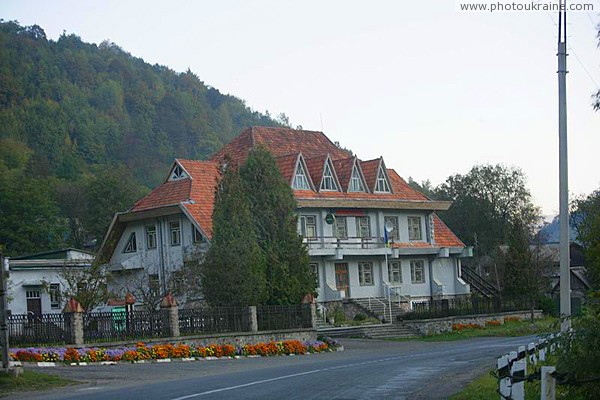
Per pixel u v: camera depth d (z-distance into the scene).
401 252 63.53
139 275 56.59
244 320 39.66
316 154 65.94
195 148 169.25
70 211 101.38
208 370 27.80
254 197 44.09
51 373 24.97
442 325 55.19
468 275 72.38
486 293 70.44
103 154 148.62
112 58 189.12
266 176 44.53
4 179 90.12
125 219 56.78
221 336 37.50
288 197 44.94
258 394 18.08
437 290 66.75
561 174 21.77
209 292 41.03
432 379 21.91
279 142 64.75
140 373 26.36
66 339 31.44
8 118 137.62
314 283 44.94
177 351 32.94
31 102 146.00
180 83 198.62
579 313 13.50
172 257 54.88
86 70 171.62
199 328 37.38
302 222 57.78
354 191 61.72
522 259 65.81
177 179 57.25
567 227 21.67
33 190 88.19
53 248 87.56
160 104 172.38
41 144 139.00
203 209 53.50
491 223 104.69
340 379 21.98
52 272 58.00
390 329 53.16
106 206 97.25
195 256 46.84
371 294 62.25
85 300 45.22
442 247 66.81
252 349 36.91
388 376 22.95
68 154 137.12
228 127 189.00
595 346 12.59
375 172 63.38
